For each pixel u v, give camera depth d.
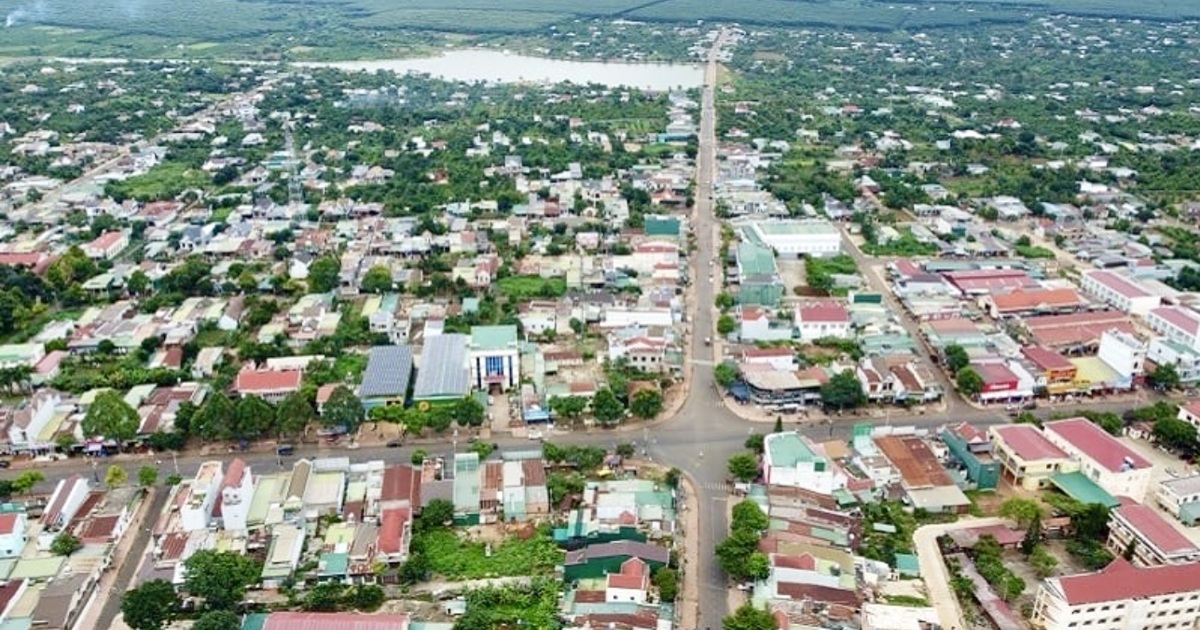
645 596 162.88
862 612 155.75
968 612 162.62
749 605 155.50
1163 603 155.25
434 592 167.38
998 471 199.88
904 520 188.12
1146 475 193.00
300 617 151.62
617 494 191.62
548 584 167.12
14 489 193.75
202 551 167.75
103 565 172.88
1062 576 159.00
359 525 182.25
